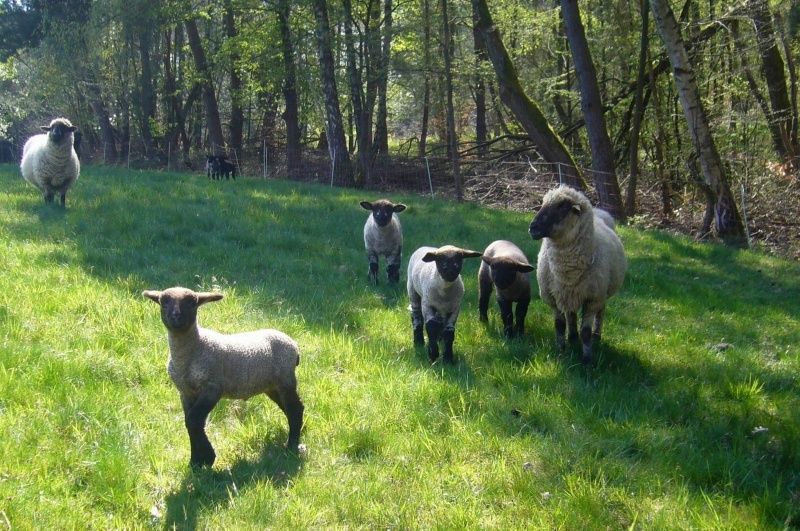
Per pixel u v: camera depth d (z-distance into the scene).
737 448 6.39
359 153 27.97
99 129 45.34
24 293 8.73
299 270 11.53
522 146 26.88
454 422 6.64
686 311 11.09
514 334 9.48
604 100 27.97
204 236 12.80
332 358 7.95
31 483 5.14
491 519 5.24
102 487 5.24
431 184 26.25
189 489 5.38
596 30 28.34
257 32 30.91
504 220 16.73
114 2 32.34
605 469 5.90
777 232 19.72
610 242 9.16
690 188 24.16
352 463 5.99
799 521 5.31
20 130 41.22
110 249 11.24
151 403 6.63
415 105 41.09
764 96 24.62
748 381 8.15
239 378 5.85
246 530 4.90
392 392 7.15
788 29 19.00
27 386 6.45
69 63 35.72
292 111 31.38
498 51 23.05
